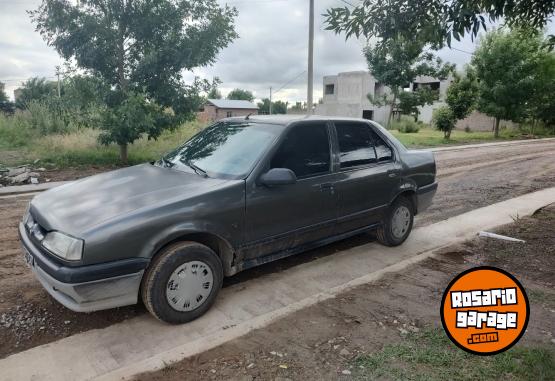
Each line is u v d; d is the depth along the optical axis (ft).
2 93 188.65
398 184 17.33
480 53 91.09
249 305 12.67
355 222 16.06
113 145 45.44
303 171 13.98
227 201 11.96
